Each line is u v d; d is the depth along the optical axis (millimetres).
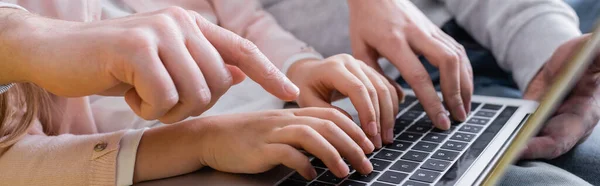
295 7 1001
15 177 565
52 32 490
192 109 470
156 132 586
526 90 810
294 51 812
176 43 460
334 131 528
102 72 458
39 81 490
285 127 529
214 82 479
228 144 543
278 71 511
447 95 676
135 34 451
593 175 608
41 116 673
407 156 562
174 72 456
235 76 523
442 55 684
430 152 567
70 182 551
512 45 895
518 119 646
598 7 1032
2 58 496
